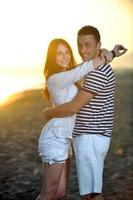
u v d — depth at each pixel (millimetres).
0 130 12844
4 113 17156
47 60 4371
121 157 8820
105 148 4398
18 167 8273
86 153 4336
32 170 8062
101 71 4219
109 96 4332
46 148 4328
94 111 4297
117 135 11500
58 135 4293
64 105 4258
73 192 6625
